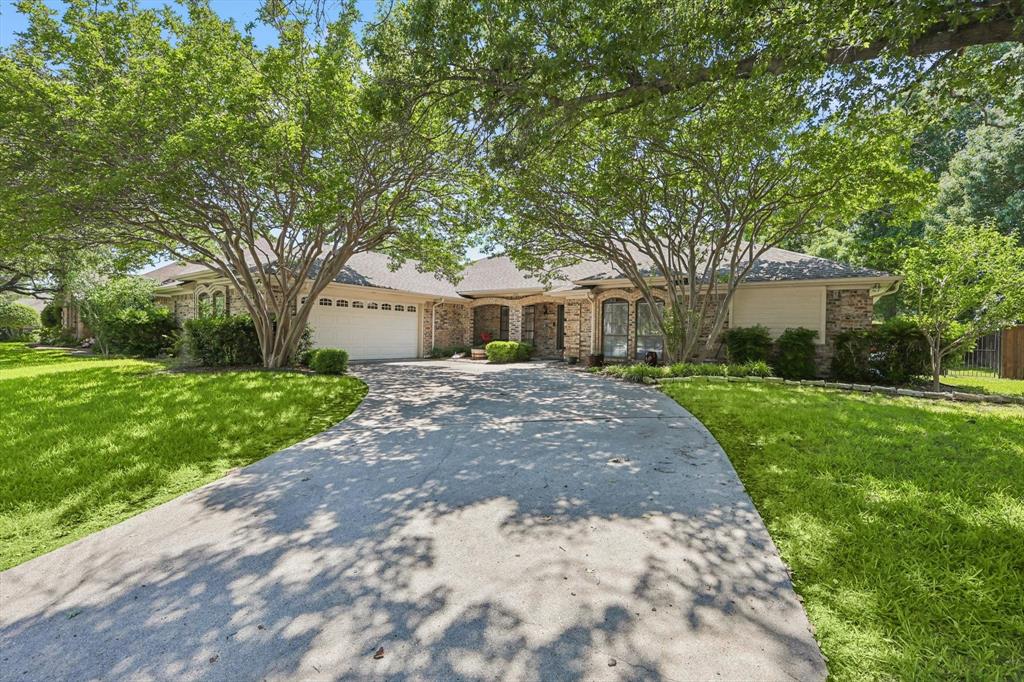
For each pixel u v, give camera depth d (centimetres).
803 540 322
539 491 424
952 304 978
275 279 1519
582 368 1505
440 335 2094
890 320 1130
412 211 1270
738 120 749
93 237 1183
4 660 226
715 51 504
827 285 1272
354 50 812
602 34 507
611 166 993
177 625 249
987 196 1753
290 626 246
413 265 2206
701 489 421
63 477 466
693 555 310
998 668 206
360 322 1781
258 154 871
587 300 1692
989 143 1745
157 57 843
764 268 1395
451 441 593
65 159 859
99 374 1142
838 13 443
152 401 800
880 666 210
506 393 958
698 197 1147
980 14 404
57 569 310
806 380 1105
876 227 2019
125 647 233
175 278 1864
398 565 303
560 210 1185
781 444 532
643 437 595
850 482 414
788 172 973
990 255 945
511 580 284
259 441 605
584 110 625
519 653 223
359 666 216
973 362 1523
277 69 818
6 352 1983
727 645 226
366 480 461
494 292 2002
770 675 207
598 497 408
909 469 441
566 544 327
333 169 909
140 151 859
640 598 264
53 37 818
